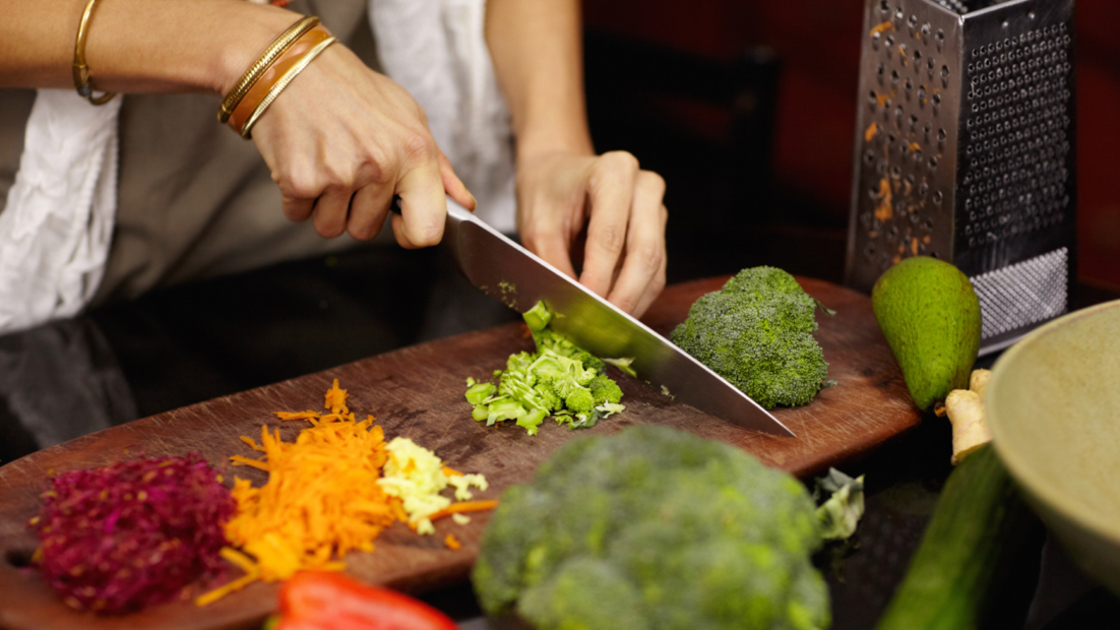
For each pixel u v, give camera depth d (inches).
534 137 72.4
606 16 207.5
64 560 32.9
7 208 66.9
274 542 35.8
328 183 49.9
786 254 76.6
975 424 42.7
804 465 43.8
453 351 58.7
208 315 68.5
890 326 51.1
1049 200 57.6
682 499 27.0
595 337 53.0
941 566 31.7
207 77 50.7
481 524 39.4
